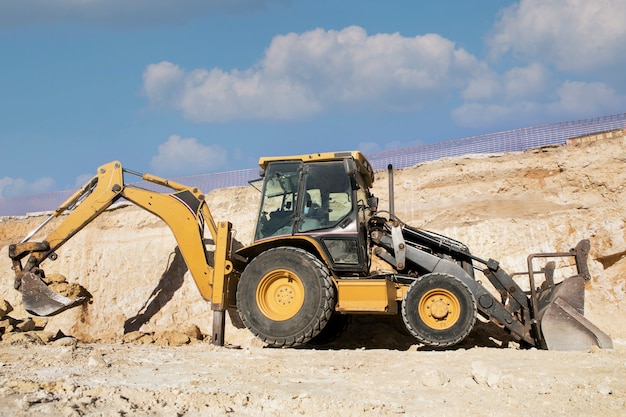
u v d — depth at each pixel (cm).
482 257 1330
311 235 1054
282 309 1019
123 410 546
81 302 1172
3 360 785
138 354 870
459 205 1388
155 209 1210
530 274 995
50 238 1194
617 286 1234
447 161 1448
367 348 1148
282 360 832
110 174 1226
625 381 636
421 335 977
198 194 1234
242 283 1030
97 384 642
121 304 1475
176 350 937
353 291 1001
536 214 1331
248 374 726
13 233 1716
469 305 977
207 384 660
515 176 1377
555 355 836
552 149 1370
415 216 1409
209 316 1399
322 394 616
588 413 530
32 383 616
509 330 1003
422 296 989
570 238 1288
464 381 673
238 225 1505
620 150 1302
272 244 1075
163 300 1454
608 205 1284
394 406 565
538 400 577
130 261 1517
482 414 540
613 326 1195
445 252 1096
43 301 1151
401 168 1496
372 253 1109
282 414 555
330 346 1162
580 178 1320
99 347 944
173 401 584
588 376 665
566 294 957
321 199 1073
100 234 1575
